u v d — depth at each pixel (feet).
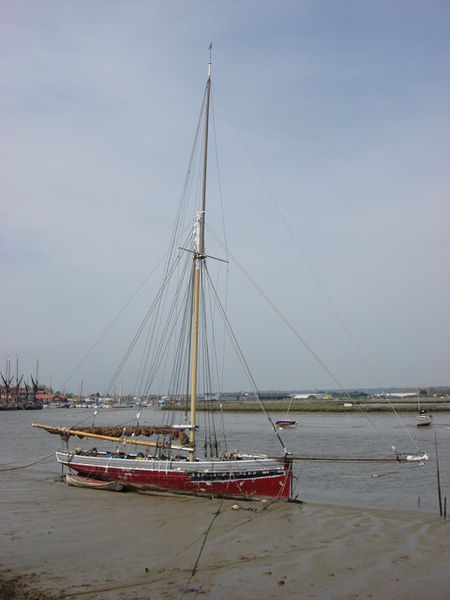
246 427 312.71
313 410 489.67
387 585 54.29
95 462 108.37
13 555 63.52
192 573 57.21
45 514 84.84
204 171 113.80
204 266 115.34
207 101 114.62
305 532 74.43
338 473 132.98
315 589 53.06
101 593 51.26
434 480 121.39
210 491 96.73
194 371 104.73
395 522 80.43
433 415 410.31
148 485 101.35
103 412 568.41
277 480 95.81
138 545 67.77
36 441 218.18
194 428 102.32
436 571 58.39
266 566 59.72
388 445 192.54
